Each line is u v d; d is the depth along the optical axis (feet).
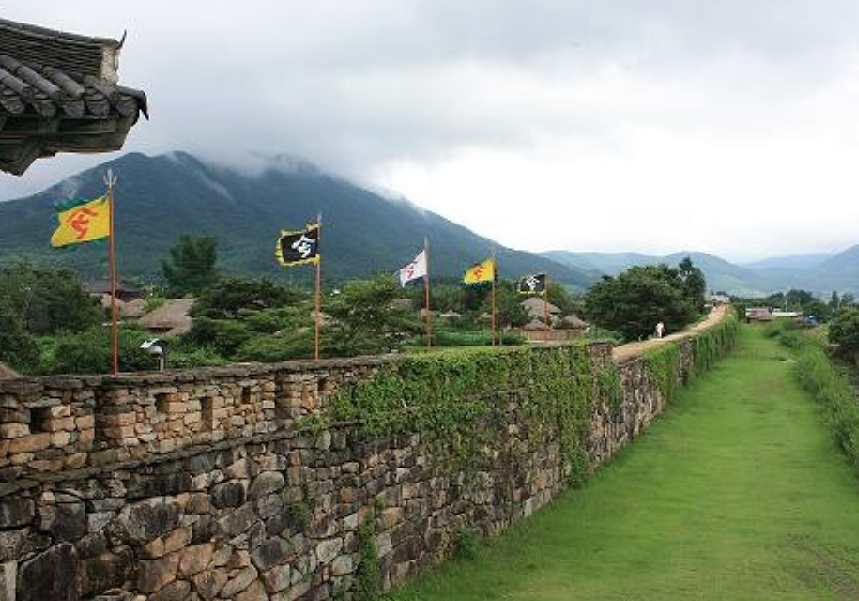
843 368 249.75
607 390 110.93
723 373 213.25
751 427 137.18
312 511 48.55
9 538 31.09
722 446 121.49
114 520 35.45
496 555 68.44
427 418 61.98
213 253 326.44
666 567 67.62
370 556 53.47
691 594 60.95
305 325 149.89
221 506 41.47
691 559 69.77
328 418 50.57
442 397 64.80
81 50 27.20
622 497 91.71
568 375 95.96
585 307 287.48
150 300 255.29
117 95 26.11
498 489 74.08
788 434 130.11
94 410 35.35
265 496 44.80
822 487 96.27
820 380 169.89
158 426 37.99
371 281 147.43
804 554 71.41
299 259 61.57
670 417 146.20
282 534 46.01
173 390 38.78
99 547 34.76
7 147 27.27
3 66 25.75
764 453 115.96
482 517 70.49
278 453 45.93
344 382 52.75
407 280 91.40
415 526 59.88
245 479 43.29
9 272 216.74
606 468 105.50
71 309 206.28
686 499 90.79
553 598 58.95
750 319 454.40
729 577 65.10
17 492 31.50
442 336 181.88
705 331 225.15
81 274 385.29
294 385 47.57
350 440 52.65
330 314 143.23
